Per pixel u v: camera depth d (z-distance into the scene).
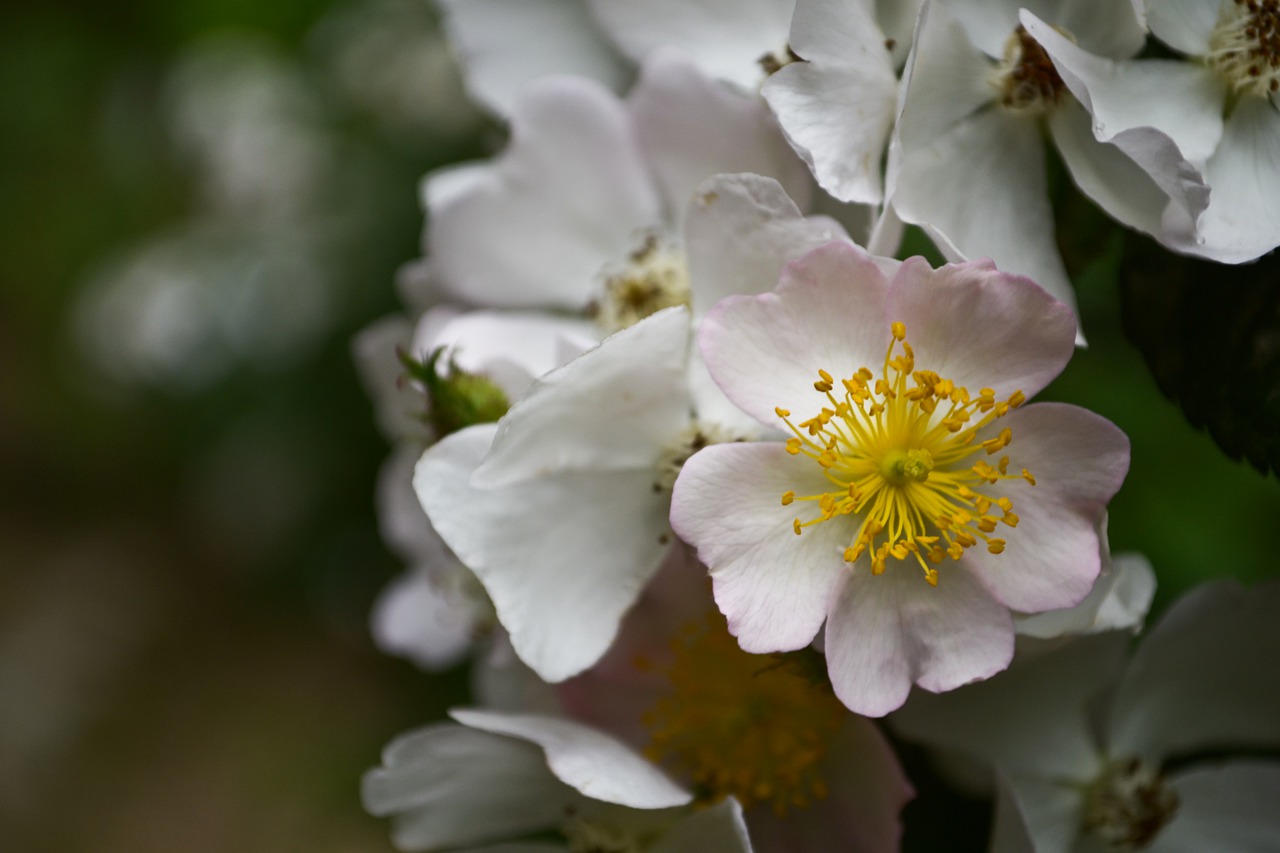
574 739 0.38
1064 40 0.37
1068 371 0.46
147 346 0.90
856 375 0.37
